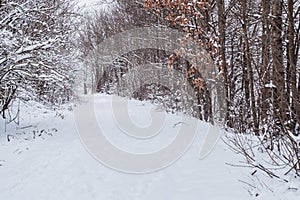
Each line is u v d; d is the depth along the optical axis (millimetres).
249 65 9695
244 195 4617
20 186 5734
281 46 7039
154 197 4914
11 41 8203
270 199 4355
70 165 6730
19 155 7582
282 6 8047
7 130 10266
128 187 5406
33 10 9250
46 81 10133
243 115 10219
